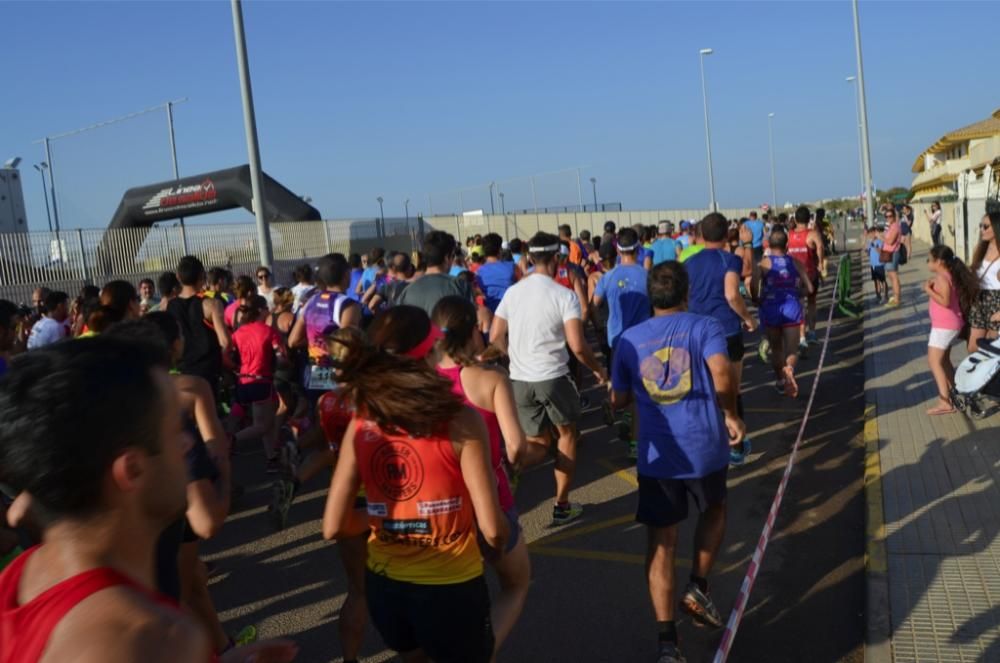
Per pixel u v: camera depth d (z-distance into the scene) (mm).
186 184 27344
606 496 6504
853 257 31359
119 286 4754
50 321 8281
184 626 1153
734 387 3834
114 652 1080
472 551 2748
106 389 1223
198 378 3186
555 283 5574
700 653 4059
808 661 3928
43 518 1233
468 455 2650
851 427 8031
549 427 5836
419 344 3080
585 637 4273
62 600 1152
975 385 7191
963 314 7613
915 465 6352
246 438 7605
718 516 3965
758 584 4777
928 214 34625
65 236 17391
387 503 2697
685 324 3873
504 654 4121
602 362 12898
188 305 6621
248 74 13430
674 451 3793
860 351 12398
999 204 11438
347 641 3688
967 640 3877
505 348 5891
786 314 9250
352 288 12945
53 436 1176
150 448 1273
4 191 26812
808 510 5898
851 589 4645
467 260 13969
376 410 2617
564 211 41281
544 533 5773
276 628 4586
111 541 1246
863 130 26453
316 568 5449
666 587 3801
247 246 20484
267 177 26156
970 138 47000
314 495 7012
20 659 1128
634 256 7328
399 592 2707
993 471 6059
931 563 4664
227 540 6027
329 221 23453
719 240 6727
